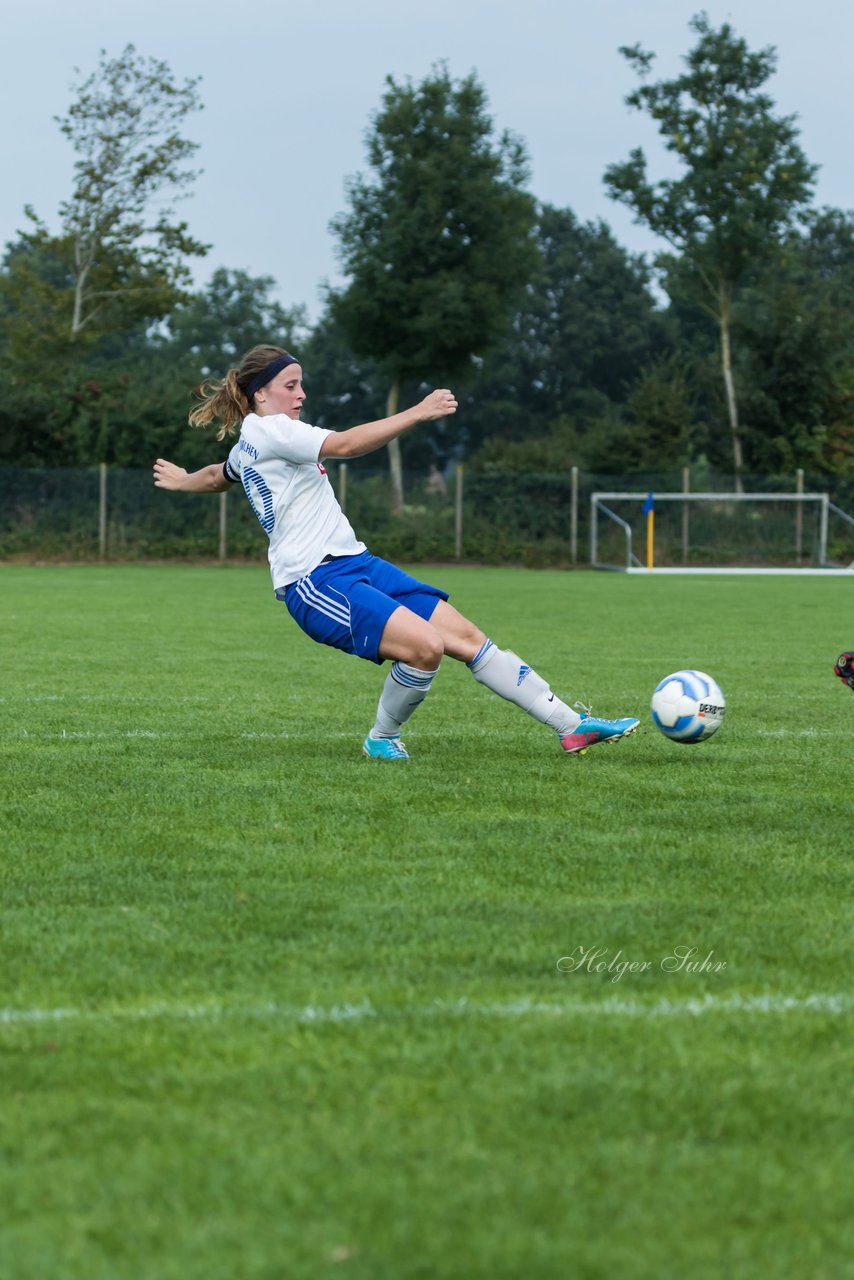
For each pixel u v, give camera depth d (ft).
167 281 340.39
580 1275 15.75
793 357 355.56
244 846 36.91
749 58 337.72
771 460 355.15
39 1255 16.08
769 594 186.70
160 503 268.82
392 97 341.21
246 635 111.65
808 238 654.94
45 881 33.09
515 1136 19.17
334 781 46.73
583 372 626.23
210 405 50.88
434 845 37.19
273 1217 16.94
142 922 29.53
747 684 81.20
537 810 42.16
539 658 96.27
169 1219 16.88
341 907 30.83
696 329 639.35
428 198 335.26
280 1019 23.50
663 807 42.88
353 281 344.69
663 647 105.91
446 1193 17.54
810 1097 20.61
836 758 53.36
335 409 636.89
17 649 97.91
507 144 349.82
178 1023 23.32
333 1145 18.83
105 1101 20.26
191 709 67.05
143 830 38.88
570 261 609.83
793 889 32.83
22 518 264.52
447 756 52.70
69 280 632.79
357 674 83.97
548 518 284.00
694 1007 24.35
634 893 32.32
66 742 55.72
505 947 27.78
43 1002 24.39
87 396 279.69
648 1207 17.29
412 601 50.65
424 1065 21.59
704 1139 19.25
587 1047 22.40
